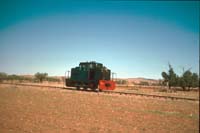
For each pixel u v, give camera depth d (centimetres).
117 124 1292
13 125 1168
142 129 1213
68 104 1939
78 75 3741
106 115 1531
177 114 1734
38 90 3225
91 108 1777
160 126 1302
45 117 1378
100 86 3466
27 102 1975
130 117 1507
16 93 2725
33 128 1128
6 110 1541
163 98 2841
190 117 1636
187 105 2283
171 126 1320
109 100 2345
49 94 2709
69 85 3881
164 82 6488
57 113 1518
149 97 2875
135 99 2555
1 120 1257
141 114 1641
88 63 3662
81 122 1294
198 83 6444
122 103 2166
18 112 1491
